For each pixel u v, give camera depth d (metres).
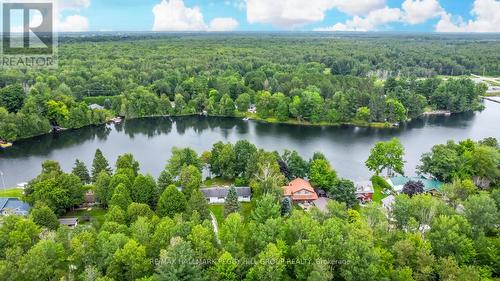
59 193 109.69
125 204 102.19
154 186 114.50
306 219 84.81
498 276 82.12
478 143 155.50
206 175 151.25
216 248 80.44
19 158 175.88
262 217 93.94
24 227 83.62
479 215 90.44
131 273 73.00
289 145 198.75
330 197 124.12
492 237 92.81
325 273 70.50
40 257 71.75
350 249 74.94
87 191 124.75
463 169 134.75
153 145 198.62
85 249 76.50
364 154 185.88
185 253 71.06
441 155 137.75
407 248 78.50
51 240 78.12
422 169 143.38
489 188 133.75
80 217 109.81
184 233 80.88
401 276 73.06
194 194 103.50
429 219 92.56
